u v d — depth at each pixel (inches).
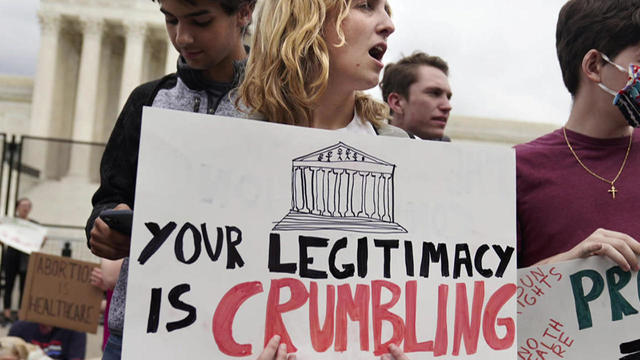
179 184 51.9
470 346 56.0
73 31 1213.1
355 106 68.1
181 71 70.4
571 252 67.1
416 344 54.9
